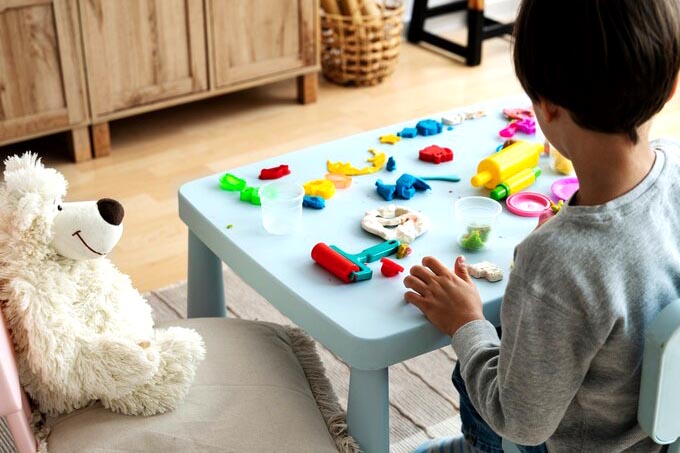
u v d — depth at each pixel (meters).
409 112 2.96
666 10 0.74
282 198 1.37
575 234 0.81
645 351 0.81
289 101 3.05
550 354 0.82
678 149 0.94
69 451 1.06
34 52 2.40
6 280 1.06
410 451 1.49
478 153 1.56
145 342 1.09
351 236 1.30
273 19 2.82
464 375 0.97
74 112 2.52
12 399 0.96
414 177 1.43
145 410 1.09
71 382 1.07
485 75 3.29
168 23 2.62
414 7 3.54
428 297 1.08
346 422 1.18
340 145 1.60
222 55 2.77
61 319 1.06
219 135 2.78
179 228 2.24
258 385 1.16
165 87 2.68
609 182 0.81
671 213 0.84
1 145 2.44
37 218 1.07
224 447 1.07
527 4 0.78
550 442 0.94
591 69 0.74
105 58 2.53
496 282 1.17
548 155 1.55
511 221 1.34
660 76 0.75
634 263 0.81
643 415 0.85
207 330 1.26
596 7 0.73
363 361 1.08
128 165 2.57
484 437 1.19
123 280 1.18
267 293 1.22
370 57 3.09
